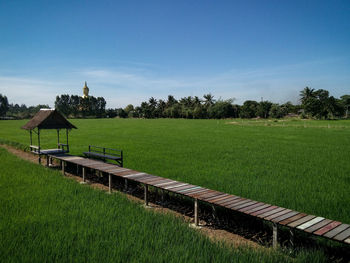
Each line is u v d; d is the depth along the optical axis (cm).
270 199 889
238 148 2319
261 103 10494
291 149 2253
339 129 4775
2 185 1091
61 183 1127
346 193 979
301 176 1263
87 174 1427
